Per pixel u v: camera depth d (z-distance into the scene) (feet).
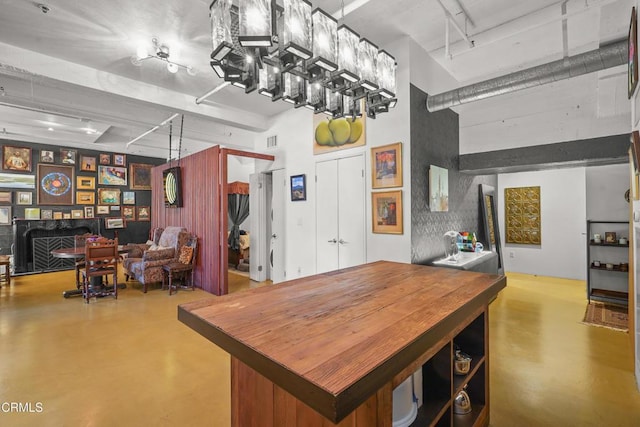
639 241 7.84
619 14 7.96
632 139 7.34
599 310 13.76
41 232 23.80
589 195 15.19
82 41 11.14
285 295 5.55
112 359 9.42
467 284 6.35
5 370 8.74
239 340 3.57
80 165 26.03
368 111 8.29
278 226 18.66
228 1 5.24
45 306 14.80
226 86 14.82
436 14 10.31
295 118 17.48
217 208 17.07
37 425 6.47
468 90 11.35
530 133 14.58
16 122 19.57
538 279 19.86
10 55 11.27
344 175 14.49
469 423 5.85
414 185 12.21
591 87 12.95
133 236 28.76
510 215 22.35
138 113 18.26
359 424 3.55
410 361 3.42
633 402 7.19
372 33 11.46
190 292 17.70
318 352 3.23
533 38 11.44
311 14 5.73
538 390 7.73
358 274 7.45
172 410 7.02
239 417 4.83
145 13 9.69
